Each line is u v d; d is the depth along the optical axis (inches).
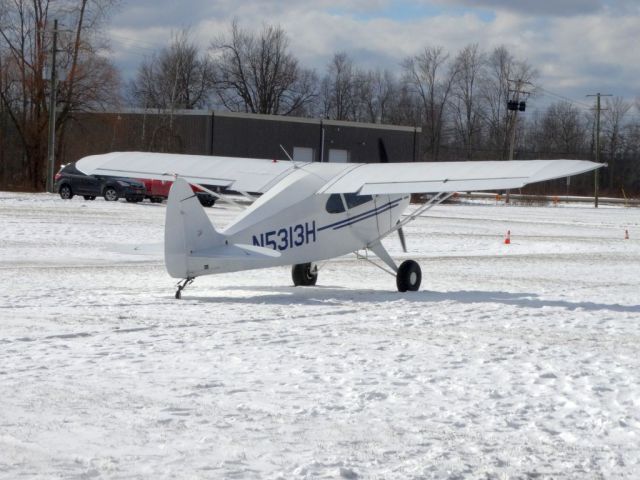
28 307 501.7
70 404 284.0
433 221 1621.6
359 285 678.5
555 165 519.2
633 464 237.8
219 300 559.5
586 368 365.7
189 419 270.1
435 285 690.8
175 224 525.0
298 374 339.6
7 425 258.4
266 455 236.5
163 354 373.1
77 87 2294.5
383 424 270.4
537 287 682.8
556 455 244.2
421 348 402.9
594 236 1368.1
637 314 535.8
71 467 222.1
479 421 277.6
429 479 220.8
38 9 2255.2
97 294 570.3
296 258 578.2
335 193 568.1
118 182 1779.0
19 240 942.4
